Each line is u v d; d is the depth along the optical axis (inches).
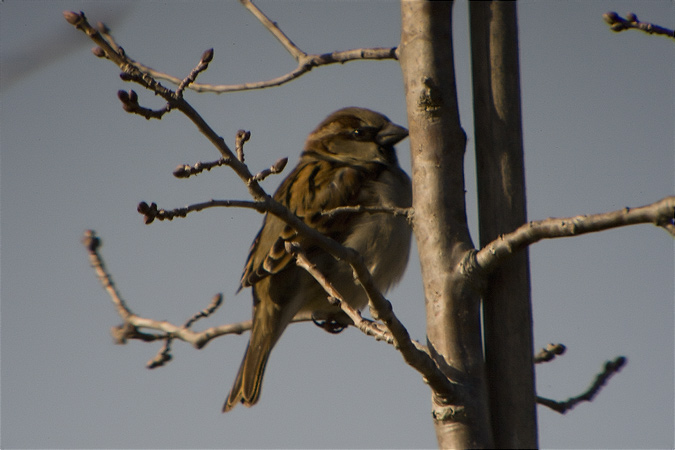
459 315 213.3
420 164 224.1
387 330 203.8
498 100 221.5
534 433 208.7
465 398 205.9
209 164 199.8
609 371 259.9
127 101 195.5
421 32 226.7
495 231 217.2
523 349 212.4
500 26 223.5
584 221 183.6
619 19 234.8
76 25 199.9
